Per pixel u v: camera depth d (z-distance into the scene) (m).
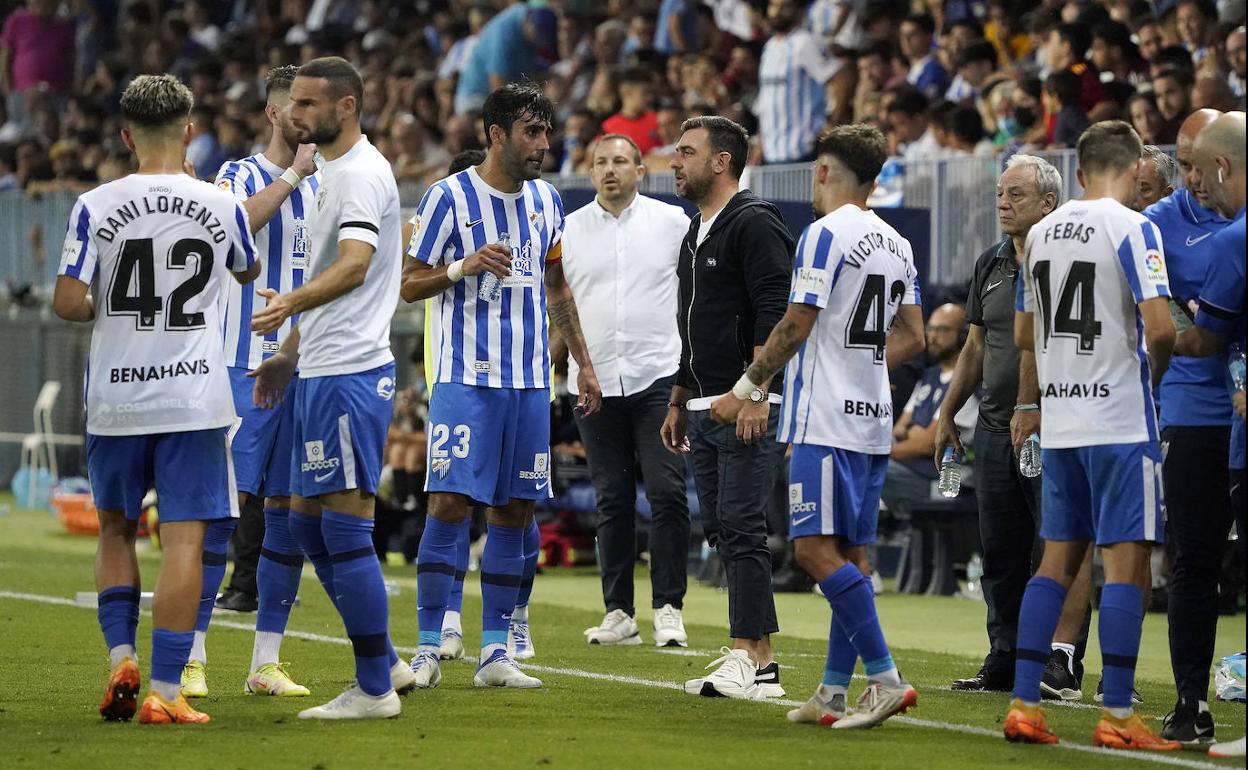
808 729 20.14
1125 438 18.83
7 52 86.12
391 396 20.75
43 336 67.19
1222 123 19.16
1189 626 19.97
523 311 23.41
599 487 30.36
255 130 68.31
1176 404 20.34
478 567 43.09
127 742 18.42
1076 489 19.34
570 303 25.88
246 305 23.62
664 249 30.81
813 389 20.14
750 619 23.38
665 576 29.75
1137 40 46.50
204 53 81.19
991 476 24.45
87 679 23.61
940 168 43.56
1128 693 19.05
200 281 19.70
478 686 23.59
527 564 27.23
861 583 20.16
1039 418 22.67
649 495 30.03
